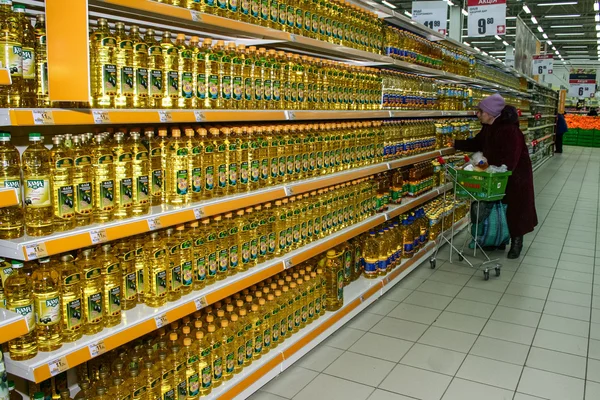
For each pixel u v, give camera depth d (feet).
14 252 5.78
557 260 19.94
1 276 6.51
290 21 10.85
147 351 8.09
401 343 12.41
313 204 12.07
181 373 8.18
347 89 13.46
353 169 13.75
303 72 11.42
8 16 6.18
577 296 15.90
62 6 5.84
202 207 8.31
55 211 6.46
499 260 19.51
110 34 7.11
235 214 9.84
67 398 7.30
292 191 10.68
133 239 7.92
